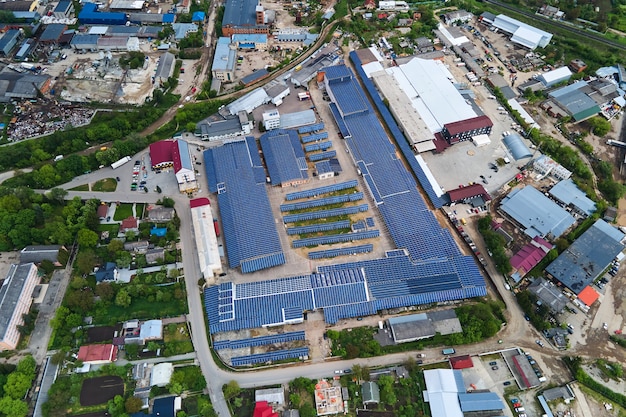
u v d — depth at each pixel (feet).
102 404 476.13
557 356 521.65
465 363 504.02
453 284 565.53
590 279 574.56
